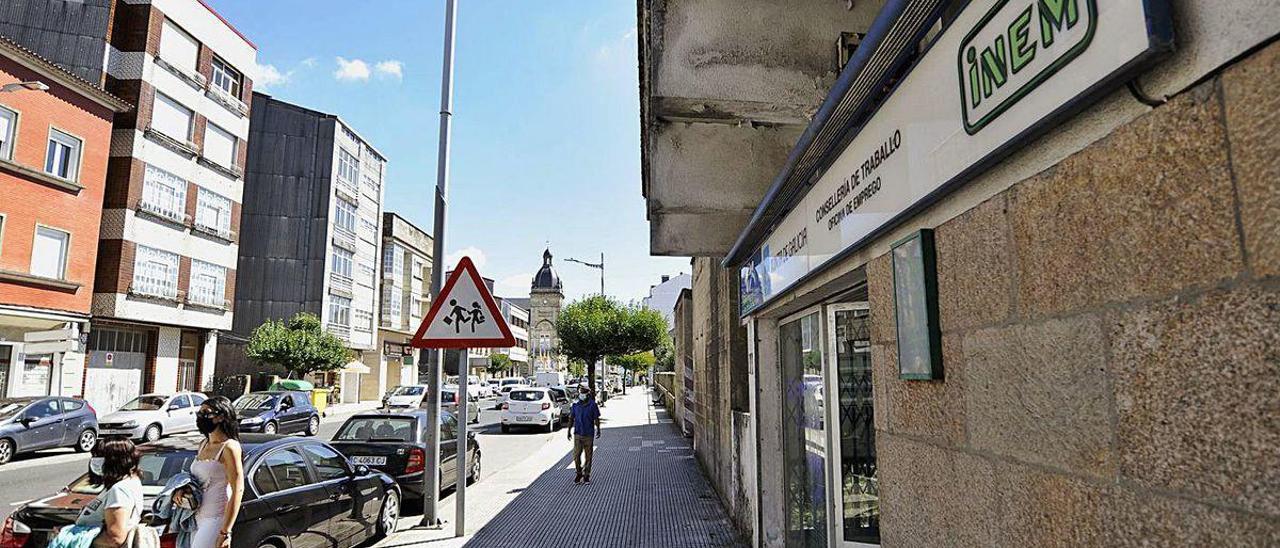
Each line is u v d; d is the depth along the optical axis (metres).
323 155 37.88
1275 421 1.02
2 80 19.00
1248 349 1.07
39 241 20.19
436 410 8.30
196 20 27.12
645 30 4.67
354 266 41.03
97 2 24.11
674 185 4.83
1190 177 1.19
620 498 9.70
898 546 2.50
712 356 10.01
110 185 23.84
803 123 4.81
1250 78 1.07
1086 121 1.45
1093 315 1.44
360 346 42.03
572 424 11.56
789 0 4.38
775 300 4.89
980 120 1.74
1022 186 1.70
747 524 6.62
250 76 30.64
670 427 21.69
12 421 14.33
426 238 53.38
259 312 35.47
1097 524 1.43
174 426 18.12
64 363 21.34
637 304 37.00
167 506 4.33
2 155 19.06
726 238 5.96
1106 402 1.41
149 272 24.83
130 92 24.36
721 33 4.31
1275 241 1.02
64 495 5.44
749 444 6.43
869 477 4.72
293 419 20.67
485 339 7.58
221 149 28.80
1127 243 1.34
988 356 1.87
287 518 5.74
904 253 2.37
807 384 5.38
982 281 1.90
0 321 18.91
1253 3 1.05
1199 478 1.17
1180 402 1.21
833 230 3.12
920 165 2.12
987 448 1.88
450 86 8.80
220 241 28.61
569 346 35.62
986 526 1.88
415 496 9.40
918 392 2.32
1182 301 1.21
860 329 4.70
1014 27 1.59
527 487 10.95
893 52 2.25
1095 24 1.32
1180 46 1.19
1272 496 1.03
